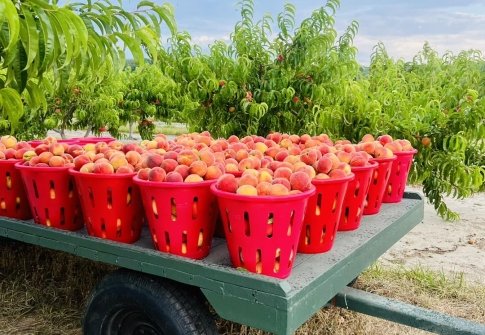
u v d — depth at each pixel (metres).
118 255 2.15
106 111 11.42
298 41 5.84
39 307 3.36
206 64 6.02
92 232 2.34
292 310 1.70
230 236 1.94
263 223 1.83
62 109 11.05
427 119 5.41
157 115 14.11
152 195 2.07
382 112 5.52
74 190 2.53
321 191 2.16
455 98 5.75
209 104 6.17
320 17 5.74
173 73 6.24
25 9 2.06
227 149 2.89
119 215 2.27
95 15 2.68
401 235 2.99
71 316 3.24
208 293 1.87
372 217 2.93
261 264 1.88
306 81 5.79
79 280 3.70
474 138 5.64
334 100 5.67
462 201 7.48
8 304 3.38
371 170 2.59
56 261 3.98
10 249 4.10
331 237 2.25
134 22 2.77
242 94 5.99
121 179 2.23
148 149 2.99
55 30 2.14
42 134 11.02
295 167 2.37
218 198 1.95
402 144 3.40
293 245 1.92
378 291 3.76
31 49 2.04
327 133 5.40
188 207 2.04
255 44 6.08
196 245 2.12
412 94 6.09
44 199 2.49
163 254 2.03
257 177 2.04
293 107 5.95
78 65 2.64
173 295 2.03
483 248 5.08
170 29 2.79
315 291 1.88
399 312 2.28
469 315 3.41
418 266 4.48
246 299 1.76
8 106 2.42
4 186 2.74
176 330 2.00
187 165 2.25
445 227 5.92
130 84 13.49
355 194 2.55
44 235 2.47
